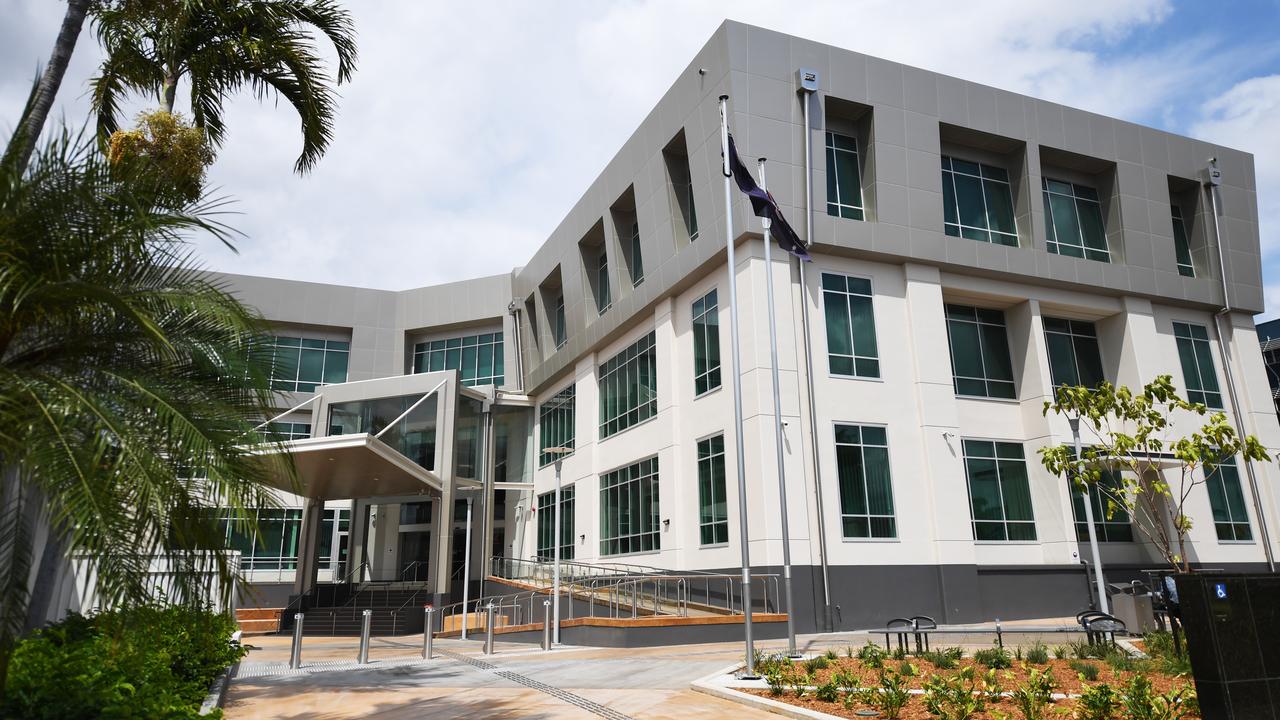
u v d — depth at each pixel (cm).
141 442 651
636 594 2386
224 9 1412
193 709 793
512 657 1742
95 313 686
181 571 719
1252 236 3020
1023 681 1064
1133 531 2691
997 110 2630
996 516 2509
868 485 2294
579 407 3438
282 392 847
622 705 1056
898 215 2445
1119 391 1819
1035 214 2655
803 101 2358
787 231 1962
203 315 752
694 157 2464
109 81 1378
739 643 1888
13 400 603
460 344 4528
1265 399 2958
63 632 895
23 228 657
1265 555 2781
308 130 1469
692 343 2602
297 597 3262
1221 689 717
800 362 2291
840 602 2164
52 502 593
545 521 3722
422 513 4003
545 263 3769
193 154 1269
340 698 1164
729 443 2341
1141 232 2816
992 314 2753
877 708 927
